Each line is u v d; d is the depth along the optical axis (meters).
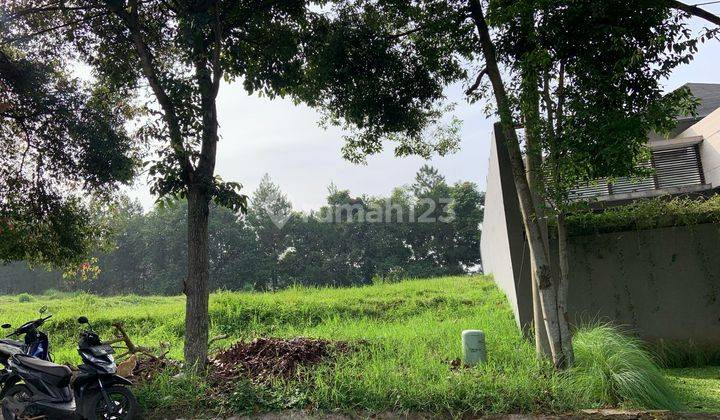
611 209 9.00
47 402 5.95
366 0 9.05
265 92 9.20
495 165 9.85
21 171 9.55
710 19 7.22
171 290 43.84
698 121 15.36
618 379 5.91
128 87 9.23
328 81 9.21
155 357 7.61
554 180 6.38
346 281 45.72
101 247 10.76
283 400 6.09
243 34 8.80
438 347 8.50
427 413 5.70
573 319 8.58
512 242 8.94
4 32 8.74
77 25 9.00
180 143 7.19
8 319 14.32
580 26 6.25
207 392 6.40
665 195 10.70
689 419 5.33
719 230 8.43
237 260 44.75
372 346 8.29
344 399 5.94
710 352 8.17
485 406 5.75
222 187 7.38
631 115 6.04
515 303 9.12
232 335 12.14
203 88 7.42
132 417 5.88
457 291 16.36
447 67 9.16
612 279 8.59
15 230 9.23
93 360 5.79
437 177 50.16
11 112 9.10
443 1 7.68
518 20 6.69
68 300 21.11
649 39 6.17
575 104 6.12
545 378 6.22
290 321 13.21
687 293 8.39
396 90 9.28
